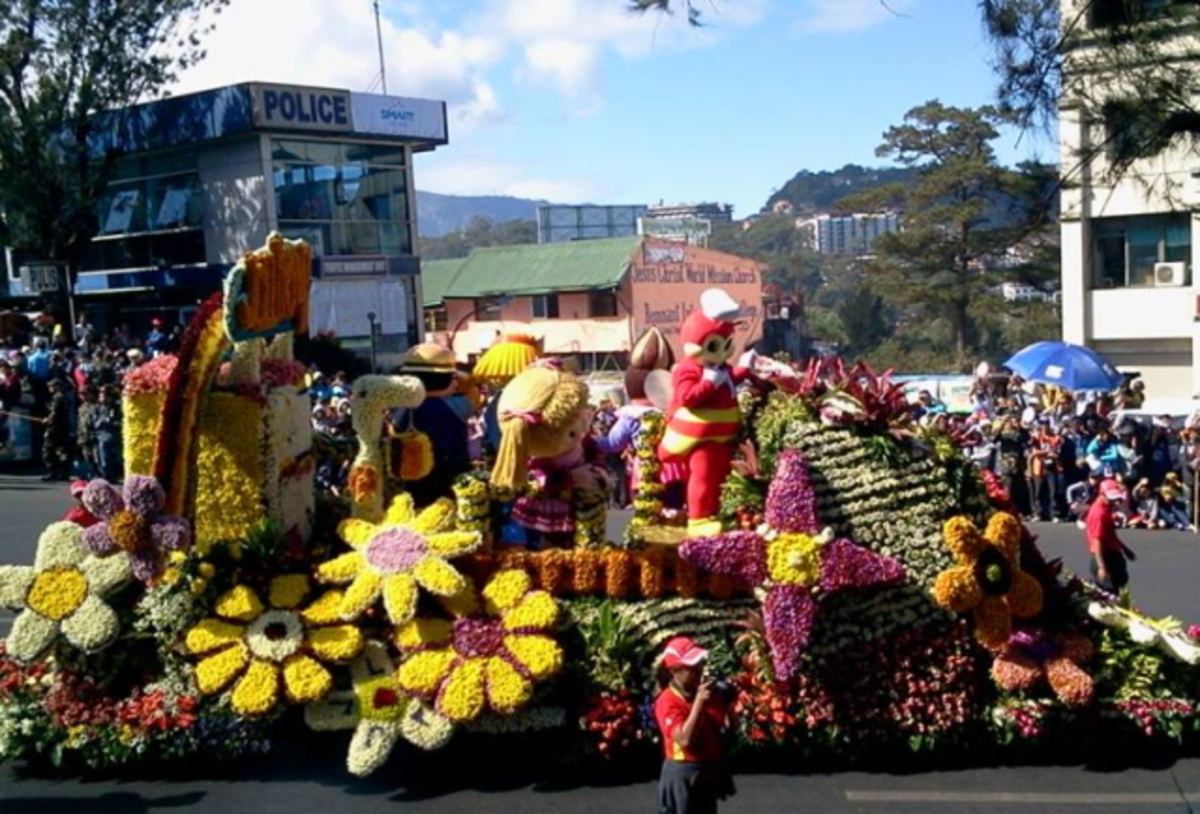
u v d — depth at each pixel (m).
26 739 8.12
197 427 8.08
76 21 25.73
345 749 8.30
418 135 31.52
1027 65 13.82
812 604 7.82
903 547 8.05
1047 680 8.05
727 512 8.24
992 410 20.92
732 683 7.71
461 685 7.72
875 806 7.45
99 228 31.11
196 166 29.48
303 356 26.84
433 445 9.35
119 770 8.18
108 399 19.03
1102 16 13.59
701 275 44.34
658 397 9.43
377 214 31.44
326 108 29.33
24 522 16.52
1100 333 32.94
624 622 8.03
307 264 8.50
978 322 50.06
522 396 8.21
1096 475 18.14
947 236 45.34
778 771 8.03
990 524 8.16
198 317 7.77
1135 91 13.67
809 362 8.98
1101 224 32.69
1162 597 13.33
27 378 22.73
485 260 43.78
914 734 7.98
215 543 8.26
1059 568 8.75
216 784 7.97
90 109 26.59
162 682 8.16
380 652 8.05
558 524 8.44
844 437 8.20
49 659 8.38
